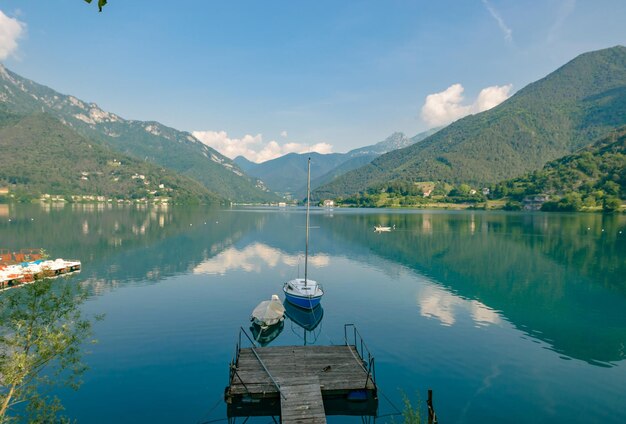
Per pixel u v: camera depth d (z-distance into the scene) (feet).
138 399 81.41
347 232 428.56
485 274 210.79
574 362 100.48
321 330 123.75
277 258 259.19
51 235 346.13
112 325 123.95
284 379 79.00
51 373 90.02
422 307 149.28
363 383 78.48
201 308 143.64
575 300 159.94
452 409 78.43
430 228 463.83
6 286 154.20
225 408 78.69
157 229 420.77
